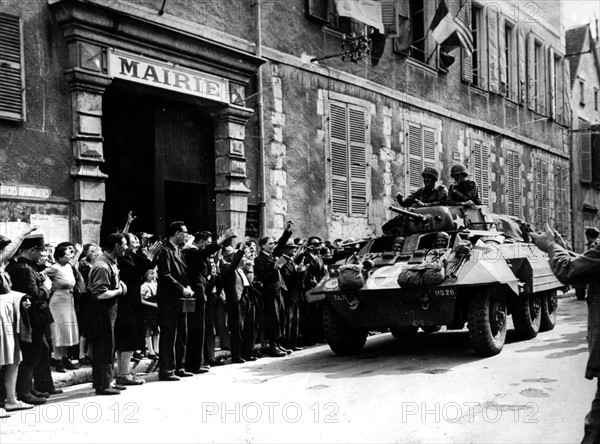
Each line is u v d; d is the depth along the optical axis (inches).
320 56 624.4
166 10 477.1
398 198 482.3
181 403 283.7
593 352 175.2
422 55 794.2
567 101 1161.4
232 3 533.0
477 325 370.0
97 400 294.0
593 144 1246.3
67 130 419.2
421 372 338.3
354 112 659.4
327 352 432.1
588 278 176.9
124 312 324.5
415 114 751.1
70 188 418.9
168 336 345.4
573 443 213.0
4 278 275.3
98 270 306.8
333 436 227.9
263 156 556.4
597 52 1365.7
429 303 371.2
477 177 873.5
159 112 500.4
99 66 428.1
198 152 529.7
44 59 409.4
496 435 223.8
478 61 898.1
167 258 348.2
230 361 406.9
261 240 426.0
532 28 1026.1
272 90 571.2
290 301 444.8
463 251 379.2
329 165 626.8
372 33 665.6
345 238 640.4
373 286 378.0
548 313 486.3
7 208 385.4
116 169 487.2
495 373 326.0
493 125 912.9
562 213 1133.1
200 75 497.4
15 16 394.3
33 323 291.0
